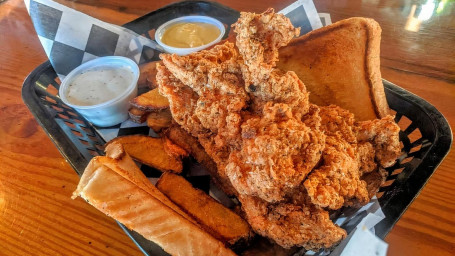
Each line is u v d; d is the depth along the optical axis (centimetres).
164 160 18
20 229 18
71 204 19
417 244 16
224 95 16
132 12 34
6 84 27
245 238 15
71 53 24
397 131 15
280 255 15
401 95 19
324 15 23
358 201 15
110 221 18
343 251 12
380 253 12
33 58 29
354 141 15
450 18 30
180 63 16
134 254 16
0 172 20
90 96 23
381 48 27
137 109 21
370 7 33
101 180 15
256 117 15
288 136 14
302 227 14
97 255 17
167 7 30
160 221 14
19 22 34
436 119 17
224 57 17
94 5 35
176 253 14
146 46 27
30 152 21
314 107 16
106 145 19
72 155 18
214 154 16
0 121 24
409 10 32
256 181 13
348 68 18
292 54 19
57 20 23
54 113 21
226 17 30
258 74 15
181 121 17
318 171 14
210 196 17
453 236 16
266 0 35
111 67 25
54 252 17
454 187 18
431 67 25
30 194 19
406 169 16
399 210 14
